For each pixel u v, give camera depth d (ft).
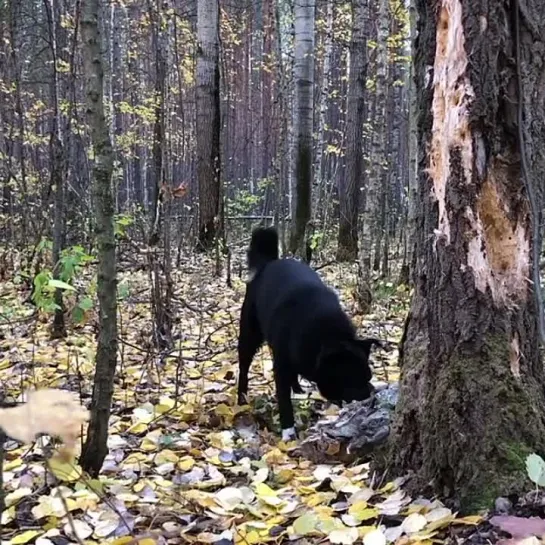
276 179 24.58
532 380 6.36
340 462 7.87
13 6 18.40
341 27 32.12
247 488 6.97
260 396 10.12
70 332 12.96
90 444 7.04
